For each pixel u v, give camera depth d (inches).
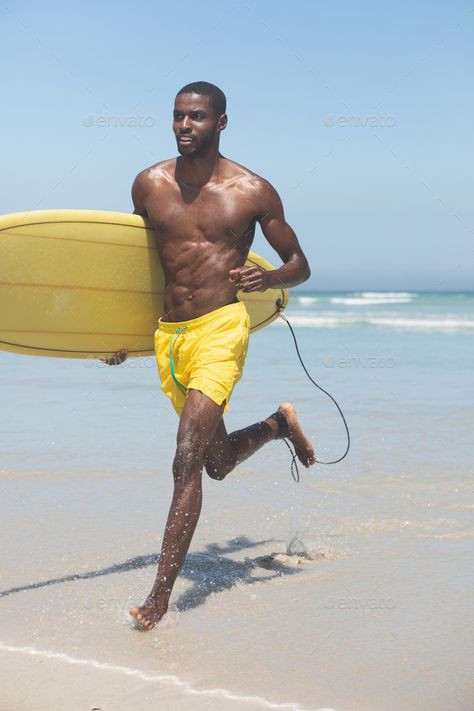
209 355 192.9
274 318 268.2
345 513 253.9
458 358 701.3
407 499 266.8
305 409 428.1
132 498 269.6
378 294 2898.6
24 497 268.8
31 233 220.8
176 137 200.4
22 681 145.9
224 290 199.0
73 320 230.1
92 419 400.5
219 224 199.9
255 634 167.5
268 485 287.6
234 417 400.8
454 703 137.0
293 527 241.4
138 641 164.2
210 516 254.4
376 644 161.3
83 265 225.6
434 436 359.9
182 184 205.0
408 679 146.1
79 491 276.7
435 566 206.1
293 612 179.0
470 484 282.8
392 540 227.9
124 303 230.8
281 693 141.4
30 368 611.5
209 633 168.4
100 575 202.2
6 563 209.5
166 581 174.4
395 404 444.1
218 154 206.1
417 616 175.0
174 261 202.2
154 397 470.9
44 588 193.0
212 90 202.1
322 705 136.9
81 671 150.3
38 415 410.3
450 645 160.2
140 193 211.6
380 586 193.3
